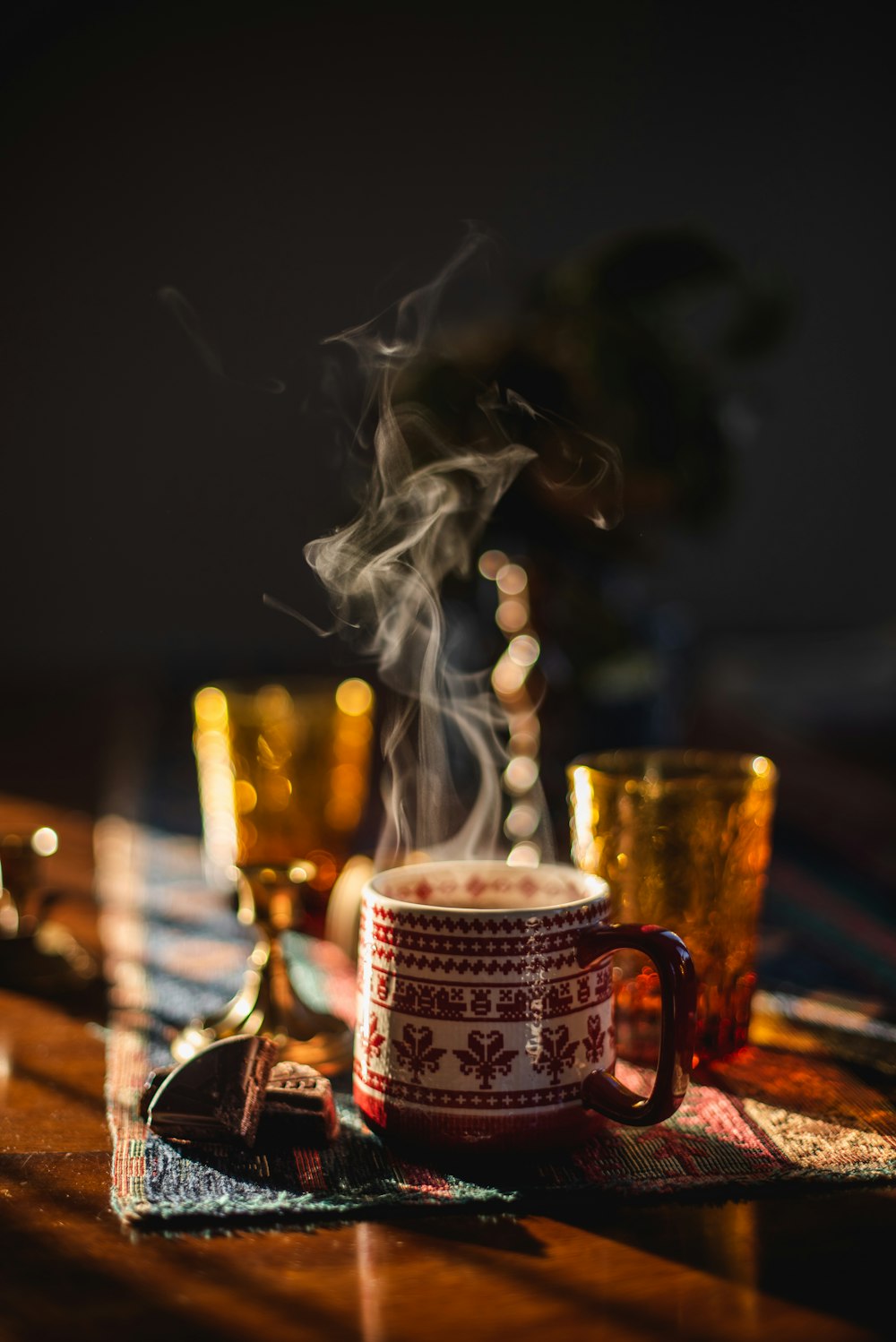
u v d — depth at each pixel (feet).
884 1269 1.81
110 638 14.94
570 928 2.01
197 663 14.28
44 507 14.75
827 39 15.16
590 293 2.92
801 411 15.46
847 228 15.37
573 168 15.24
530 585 2.98
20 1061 2.35
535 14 15.01
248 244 14.89
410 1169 2.00
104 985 2.67
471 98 15.02
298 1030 2.37
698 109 15.25
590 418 2.84
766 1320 1.73
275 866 2.41
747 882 2.28
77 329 14.70
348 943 2.68
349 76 14.90
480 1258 1.82
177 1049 2.37
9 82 14.34
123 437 14.84
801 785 4.44
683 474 2.89
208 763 3.24
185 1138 2.07
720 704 6.30
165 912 3.10
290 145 14.88
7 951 2.68
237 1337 1.70
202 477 14.94
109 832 3.87
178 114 14.67
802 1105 2.18
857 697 6.91
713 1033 2.27
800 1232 1.88
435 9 14.89
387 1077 2.03
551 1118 2.00
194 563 14.98
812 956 2.84
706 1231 1.88
